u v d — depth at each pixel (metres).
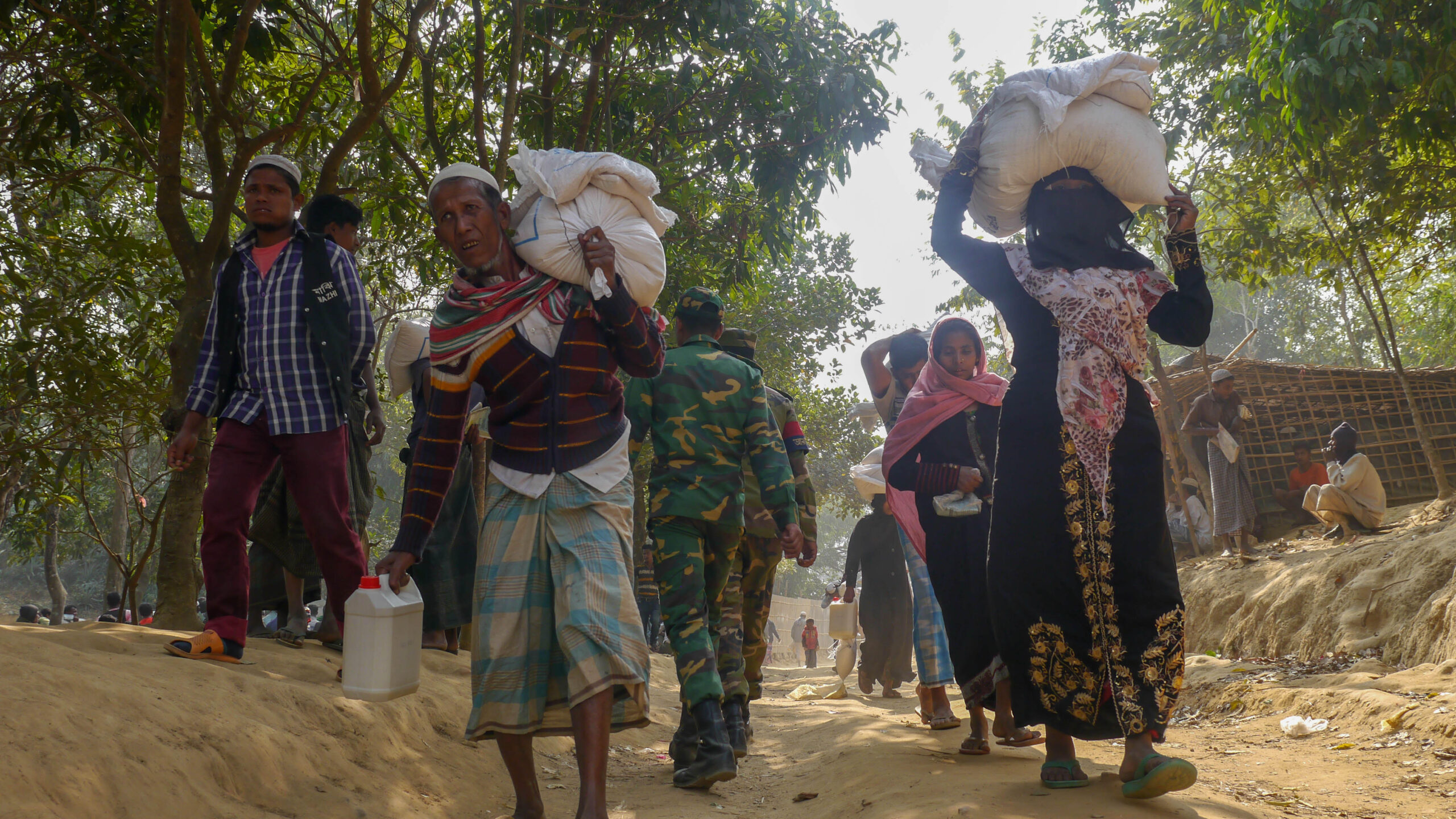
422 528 2.60
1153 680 2.81
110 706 2.45
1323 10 7.27
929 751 4.02
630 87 10.20
